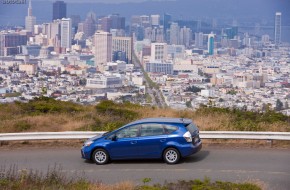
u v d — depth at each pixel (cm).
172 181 1240
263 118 2298
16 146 1862
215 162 1509
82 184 1170
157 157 1481
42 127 2248
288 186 1195
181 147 1467
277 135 1753
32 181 1177
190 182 1140
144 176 1334
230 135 1775
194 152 1484
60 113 2603
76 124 2256
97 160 1507
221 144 1814
